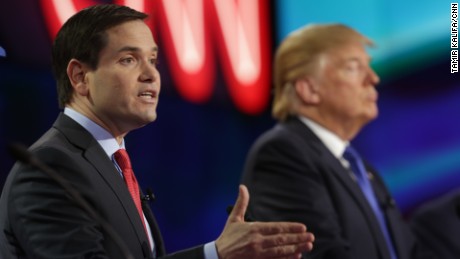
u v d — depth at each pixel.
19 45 10.12
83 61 5.62
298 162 7.92
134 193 5.69
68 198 5.16
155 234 5.75
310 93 8.38
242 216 5.28
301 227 5.09
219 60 12.04
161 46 11.41
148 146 11.61
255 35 12.32
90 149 5.46
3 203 5.39
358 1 12.94
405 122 13.01
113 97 5.53
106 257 5.09
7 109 10.11
